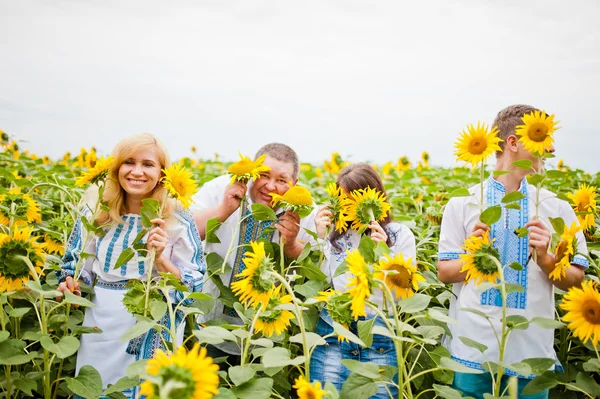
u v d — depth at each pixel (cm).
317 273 299
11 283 252
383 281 209
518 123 291
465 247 263
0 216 352
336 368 297
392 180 774
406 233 323
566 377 290
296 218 313
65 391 280
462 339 245
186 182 278
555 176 264
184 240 303
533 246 265
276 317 248
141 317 252
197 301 297
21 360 231
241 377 215
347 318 252
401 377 217
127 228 302
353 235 322
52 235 362
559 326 226
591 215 323
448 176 690
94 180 285
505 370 276
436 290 373
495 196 298
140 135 299
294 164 341
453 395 222
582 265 279
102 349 286
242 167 309
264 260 232
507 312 282
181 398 158
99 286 298
